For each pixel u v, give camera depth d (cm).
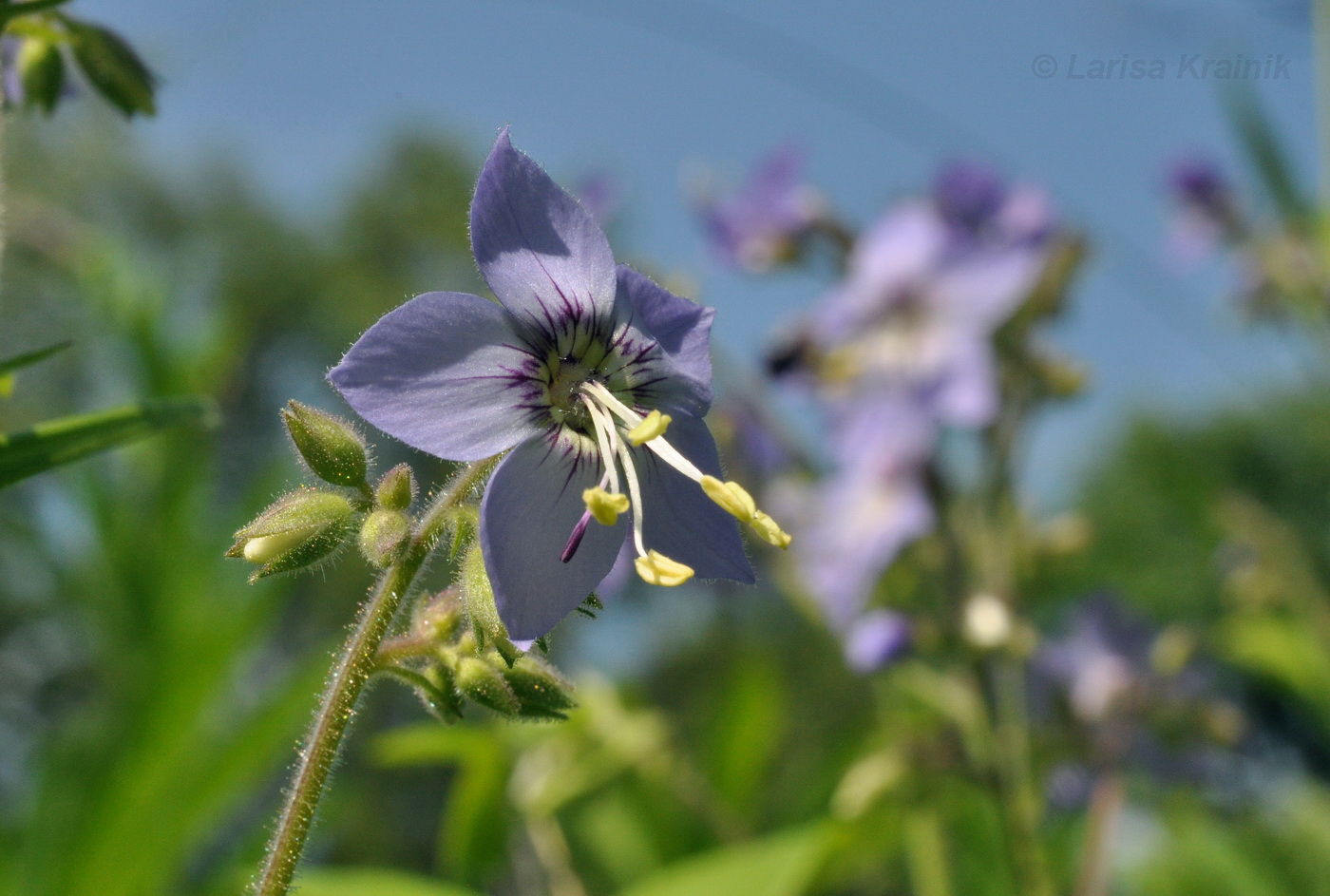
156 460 31
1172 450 44
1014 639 25
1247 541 40
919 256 30
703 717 36
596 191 30
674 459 19
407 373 18
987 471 28
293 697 26
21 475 19
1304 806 34
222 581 30
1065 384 29
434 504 19
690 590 33
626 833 31
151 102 21
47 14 20
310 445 18
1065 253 30
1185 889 32
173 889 26
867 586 28
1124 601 29
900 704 29
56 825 25
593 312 19
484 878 26
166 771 26
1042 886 25
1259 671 44
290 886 18
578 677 29
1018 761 25
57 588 39
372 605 18
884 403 29
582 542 19
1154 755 30
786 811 34
